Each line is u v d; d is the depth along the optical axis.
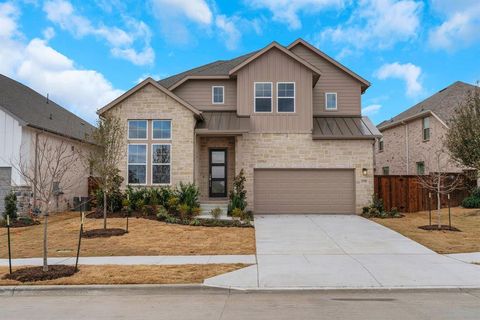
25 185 16.66
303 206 18.70
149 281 8.05
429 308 6.47
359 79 21.00
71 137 20.14
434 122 24.14
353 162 18.61
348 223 15.77
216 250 11.18
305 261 9.80
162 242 12.15
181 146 17.72
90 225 14.62
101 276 8.41
